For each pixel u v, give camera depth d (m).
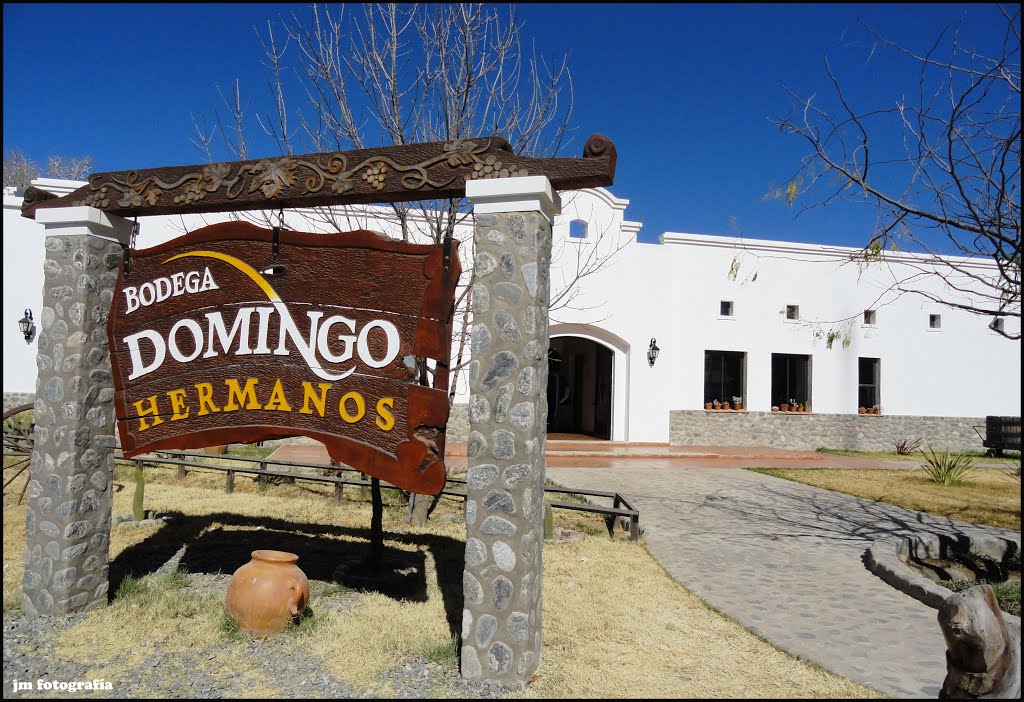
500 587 4.18
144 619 5.05
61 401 5.15
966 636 3.26
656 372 18.92
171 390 5.23
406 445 4.61
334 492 9.52
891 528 9.23
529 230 4.29
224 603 5.36
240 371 5.06
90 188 5.39
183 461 10.45
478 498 4.26
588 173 4.21
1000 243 5.81
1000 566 7.52
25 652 4.46
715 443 19.55
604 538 8.25
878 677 4.40
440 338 4.59
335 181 4.76
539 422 4.38
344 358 4.83
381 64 8.46
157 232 14.89
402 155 4.62
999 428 19.92
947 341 21.02
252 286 5.07
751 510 10.36
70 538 5.06
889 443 20.55
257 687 4.06
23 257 16.34
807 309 20.31
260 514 8.62
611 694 4.06
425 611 5.40
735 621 5.41
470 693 4.01
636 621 5.35
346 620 5.14
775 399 20.59
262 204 5.05
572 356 23.52
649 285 18.95
